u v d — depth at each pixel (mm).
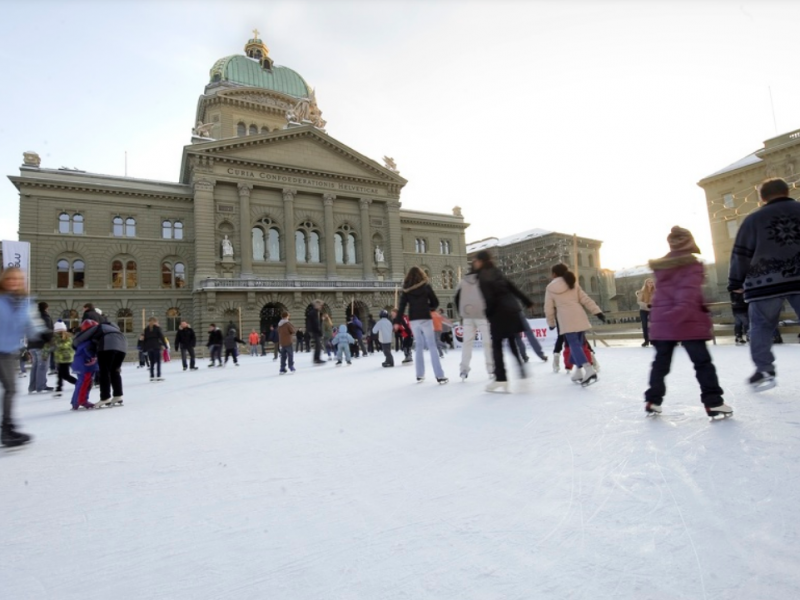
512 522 2527
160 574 2225
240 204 41594
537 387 7148
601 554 2131
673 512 2469
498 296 6883
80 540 2648
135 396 9930
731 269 5199
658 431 3973
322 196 46062
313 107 47969
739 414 4273
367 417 5684
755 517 2326
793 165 37344
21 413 8328
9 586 2162
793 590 1750
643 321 13953
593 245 64500
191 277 41625
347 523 2668
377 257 47875
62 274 37625
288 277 42594
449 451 3943
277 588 2041
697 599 1749
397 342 25297
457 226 58531
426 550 2293
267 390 9336
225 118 49531
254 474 3680
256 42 57375
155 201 41281
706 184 43375
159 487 3508
